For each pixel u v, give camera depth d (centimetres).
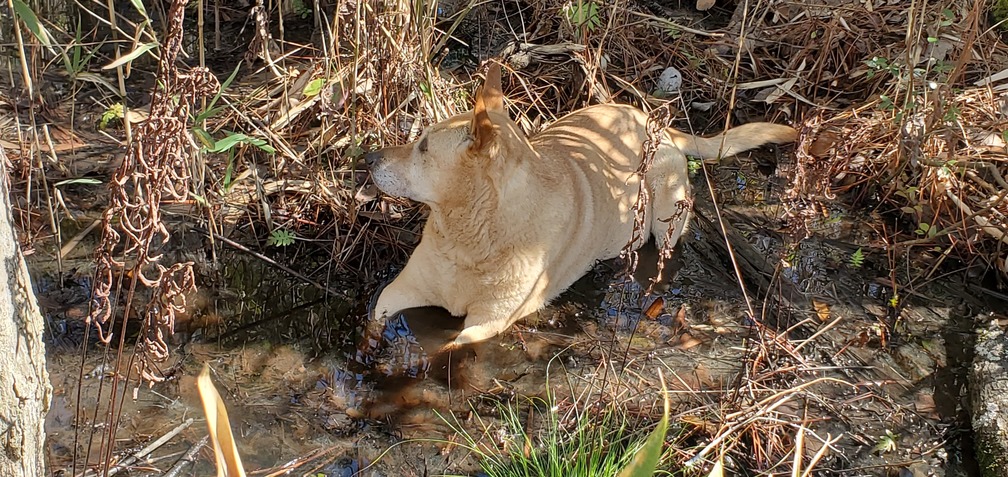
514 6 585
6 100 453
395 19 416
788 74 529
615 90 521
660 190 421
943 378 355
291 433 317
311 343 362
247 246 406
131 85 488
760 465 306
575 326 381
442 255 361
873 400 342
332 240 412
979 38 493
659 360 361
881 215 448
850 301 394
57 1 515
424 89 431
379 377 348
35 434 214
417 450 313
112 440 254
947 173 412
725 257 422
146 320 223
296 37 538
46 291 365
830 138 470
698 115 518
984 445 315
